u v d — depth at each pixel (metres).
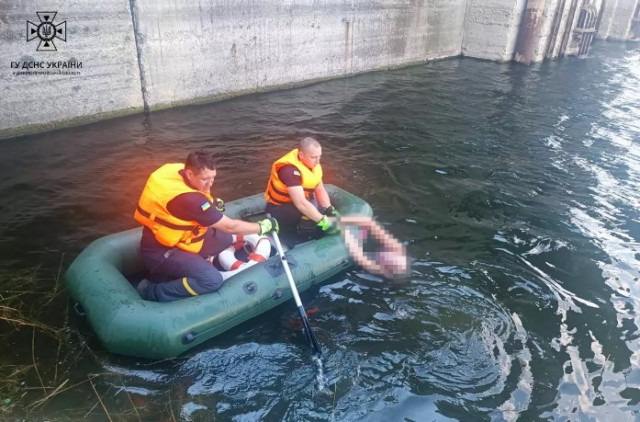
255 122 6.52
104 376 2.63
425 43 10.25
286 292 3.18
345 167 5.29
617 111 7.65
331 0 8.02
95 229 4.01
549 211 4.59
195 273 2.90
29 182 4.70
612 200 4.85
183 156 5.43
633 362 2.86
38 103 5.63
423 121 6.84
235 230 2.98
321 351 2.85
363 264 3.59
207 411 2.47
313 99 7.61
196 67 6.82
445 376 2.72
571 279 3.61
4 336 2.84
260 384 2.64
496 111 7.41
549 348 2.94
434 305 3.25
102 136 5.82
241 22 7.02
